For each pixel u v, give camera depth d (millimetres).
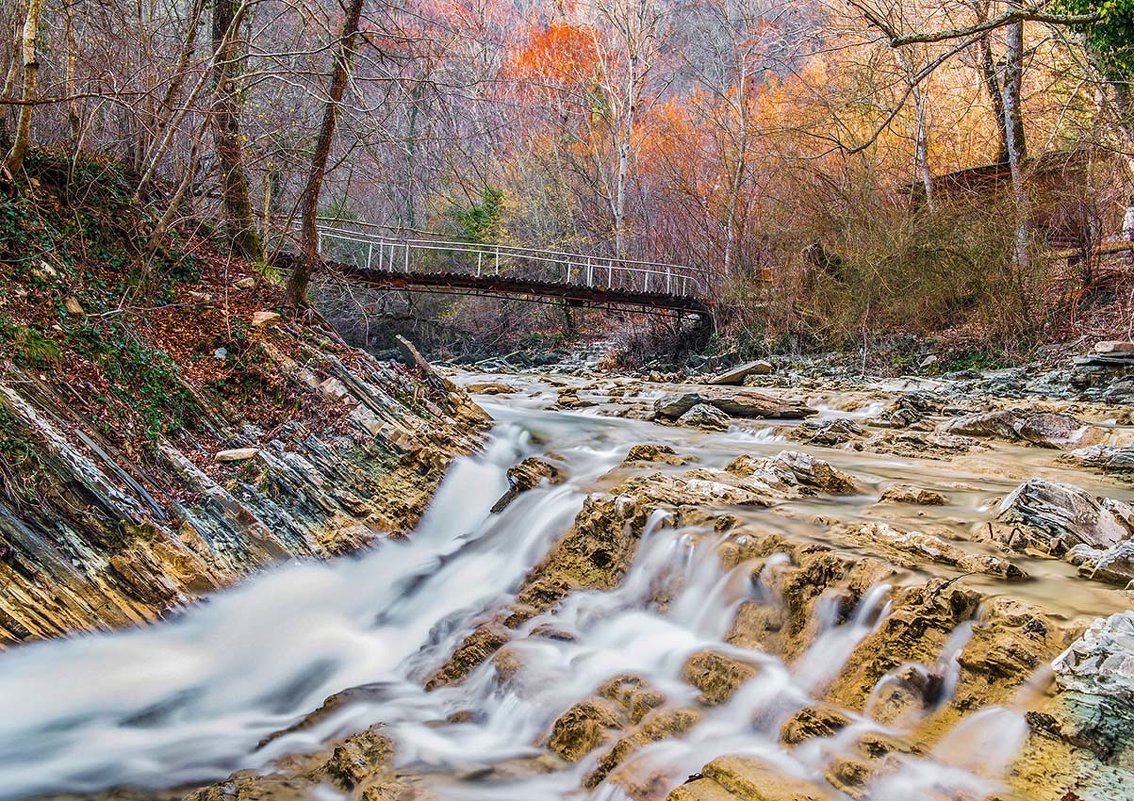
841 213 23672
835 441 11359
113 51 11109
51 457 6188
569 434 11648
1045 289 19359
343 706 5391
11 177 8609
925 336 21688
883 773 3566
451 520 8781
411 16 11805
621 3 35938
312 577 7129
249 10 11469
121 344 8086
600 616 5918
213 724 5492
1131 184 18234
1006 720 3715
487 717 5055
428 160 16625
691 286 32906
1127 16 15250
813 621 4957
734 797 3588
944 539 6043
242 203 12516
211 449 8086
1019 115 20188
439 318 35906
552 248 38250
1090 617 4297
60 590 5711
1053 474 9133
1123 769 3291
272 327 10055
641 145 39000
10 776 4707
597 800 4043
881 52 21406
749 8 34156
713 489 7340
